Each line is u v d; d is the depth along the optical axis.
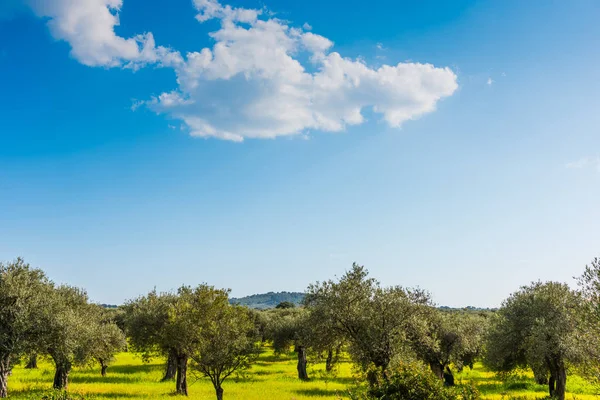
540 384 36.94
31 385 35.16
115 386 36.50
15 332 26.20
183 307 29.94
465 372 49.16
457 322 37.53
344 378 44.34
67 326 28.62
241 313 27.42
